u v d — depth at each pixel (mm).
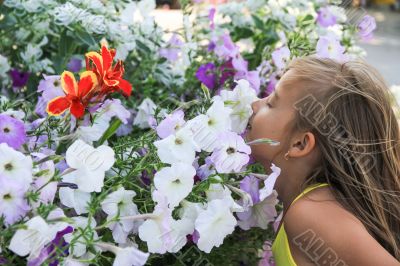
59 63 1781
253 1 2119
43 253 1058
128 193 1204
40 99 1536
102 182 1138
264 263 1695
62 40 1777
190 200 1281
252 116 1469
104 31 1774
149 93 1940
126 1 1910
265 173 1511
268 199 1467
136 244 1235
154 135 1333
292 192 1449
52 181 1086
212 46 2012
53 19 1814
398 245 1448
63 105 1172
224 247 1520
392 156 1440
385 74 6000
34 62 1854
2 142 1129
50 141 1290
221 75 1858
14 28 1870
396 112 1625
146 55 1971
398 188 1452
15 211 1028
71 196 1157
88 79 1182
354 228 1305
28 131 1320
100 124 1433
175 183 1200
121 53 1856
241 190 1312
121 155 1284
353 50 2236
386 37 9078
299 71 1434
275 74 1836
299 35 2008
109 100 1434
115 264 1059
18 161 1040
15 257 1097
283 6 2121
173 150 1222
